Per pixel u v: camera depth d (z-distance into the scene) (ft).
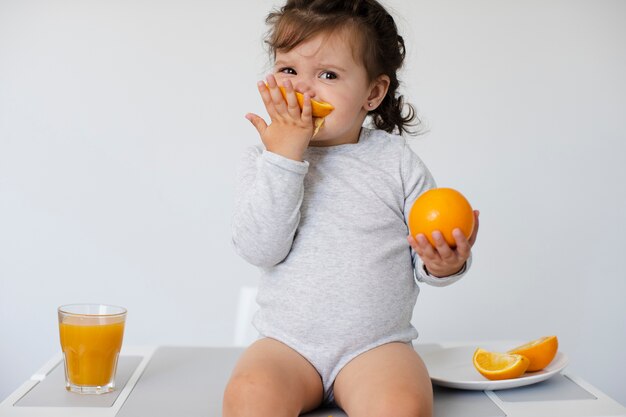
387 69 4.85
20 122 7.96
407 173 4.65
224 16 8.00
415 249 3.82
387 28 4.83
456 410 4.06
